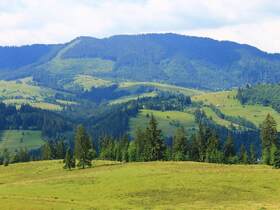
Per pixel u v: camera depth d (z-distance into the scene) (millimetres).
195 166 134875
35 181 126750
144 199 93625
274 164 137750
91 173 133250
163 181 109938
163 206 84875
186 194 97312
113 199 95000
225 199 92625
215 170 124250
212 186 104250
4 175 167125
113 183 111500
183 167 132250
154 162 149250
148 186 105562
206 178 112500
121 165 148625
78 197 98750
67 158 162375
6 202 86812
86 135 165375
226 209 78312
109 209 81000
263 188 102875
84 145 163250
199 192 98938
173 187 103875
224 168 129500
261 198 93688
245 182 108250
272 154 167875
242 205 82875
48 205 83938
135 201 91938
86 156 163000
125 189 104250
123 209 81188
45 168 171625
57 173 153375
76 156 163375
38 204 84750
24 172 168000
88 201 92688
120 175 121500
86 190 106125
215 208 79875
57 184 116312
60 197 98688
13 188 115375
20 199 92562
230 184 106250
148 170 126875
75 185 112938
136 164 145875
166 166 135000
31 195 102062
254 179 111000
